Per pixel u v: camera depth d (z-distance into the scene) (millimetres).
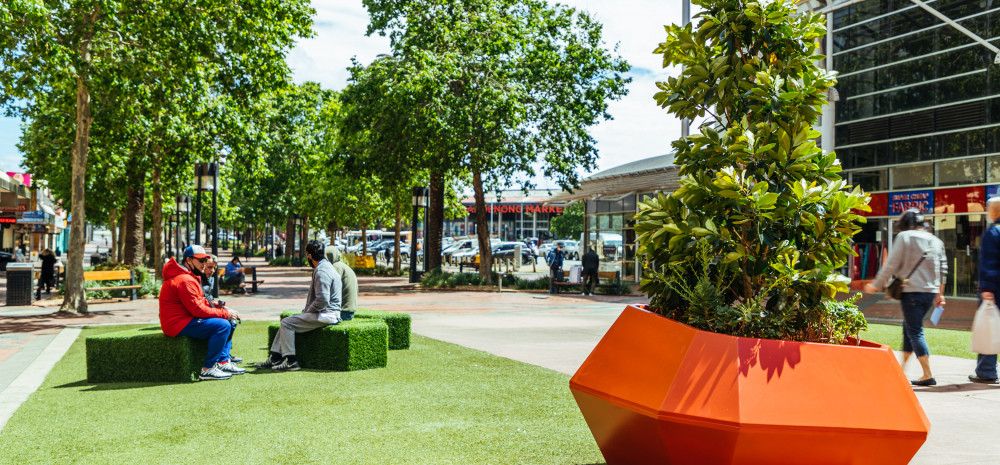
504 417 6180
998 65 20266
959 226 21312
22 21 14102
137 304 20344
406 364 9227
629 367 3863
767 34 4215
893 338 11922
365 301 22375
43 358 10008
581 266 26969
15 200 63000
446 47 27906
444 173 29297
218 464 4773
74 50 15641
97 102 18766
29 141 31141
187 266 8516
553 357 9984
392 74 27578
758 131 4047
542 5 30656
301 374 8492
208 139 20562
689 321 3885
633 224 4227
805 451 3494
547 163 29281
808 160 3998
